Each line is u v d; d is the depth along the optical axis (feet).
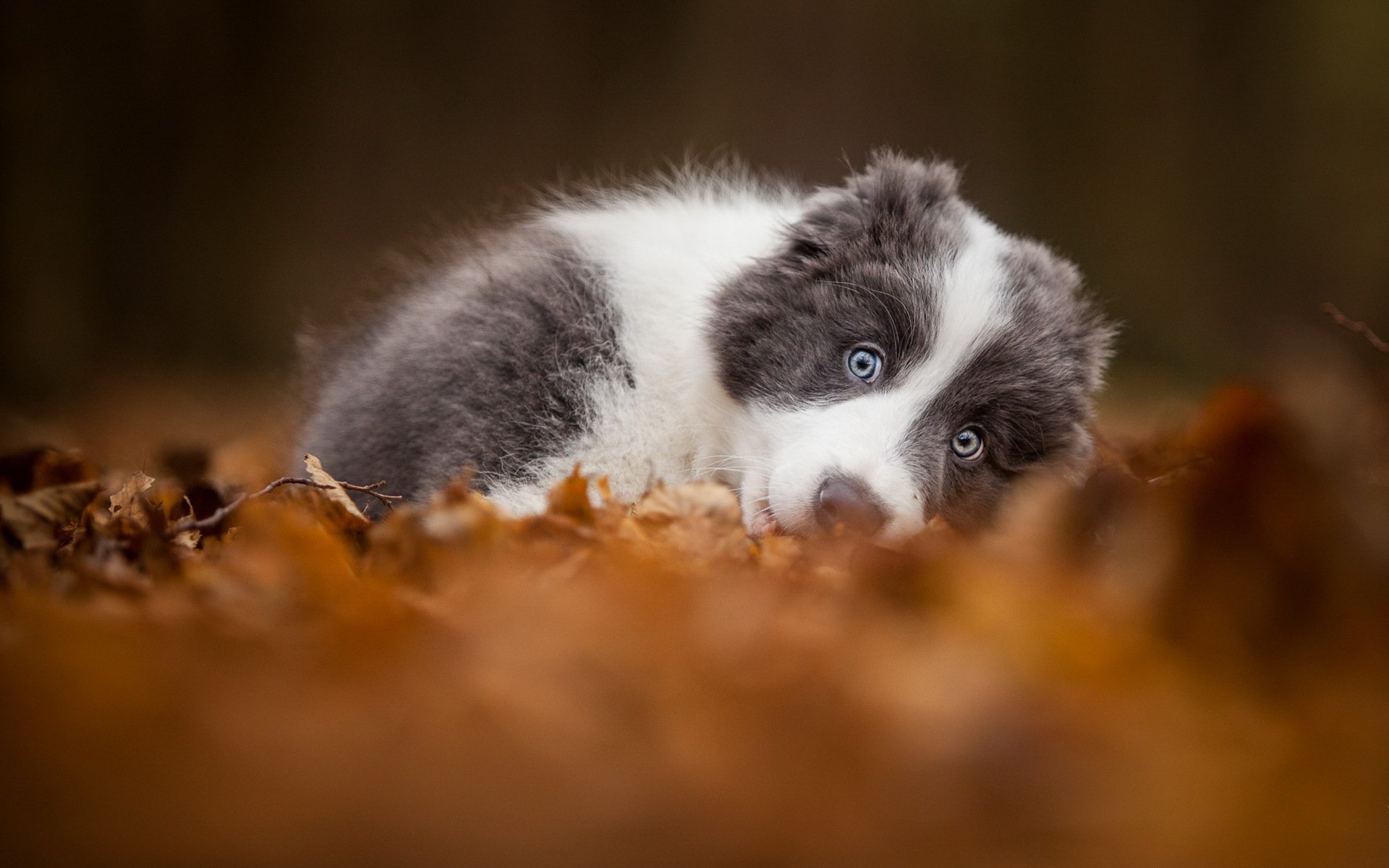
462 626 17.08
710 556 22.03
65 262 86.84
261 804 12.80
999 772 13.97
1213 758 14.56
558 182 37.50
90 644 15.83
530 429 27.53
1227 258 109.91
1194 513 19.01
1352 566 18.16
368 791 13.11
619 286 29.58
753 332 28.04
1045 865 13.00
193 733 13.97
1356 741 15.23
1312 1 108.37
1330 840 13.60
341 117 99.60
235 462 43.34
